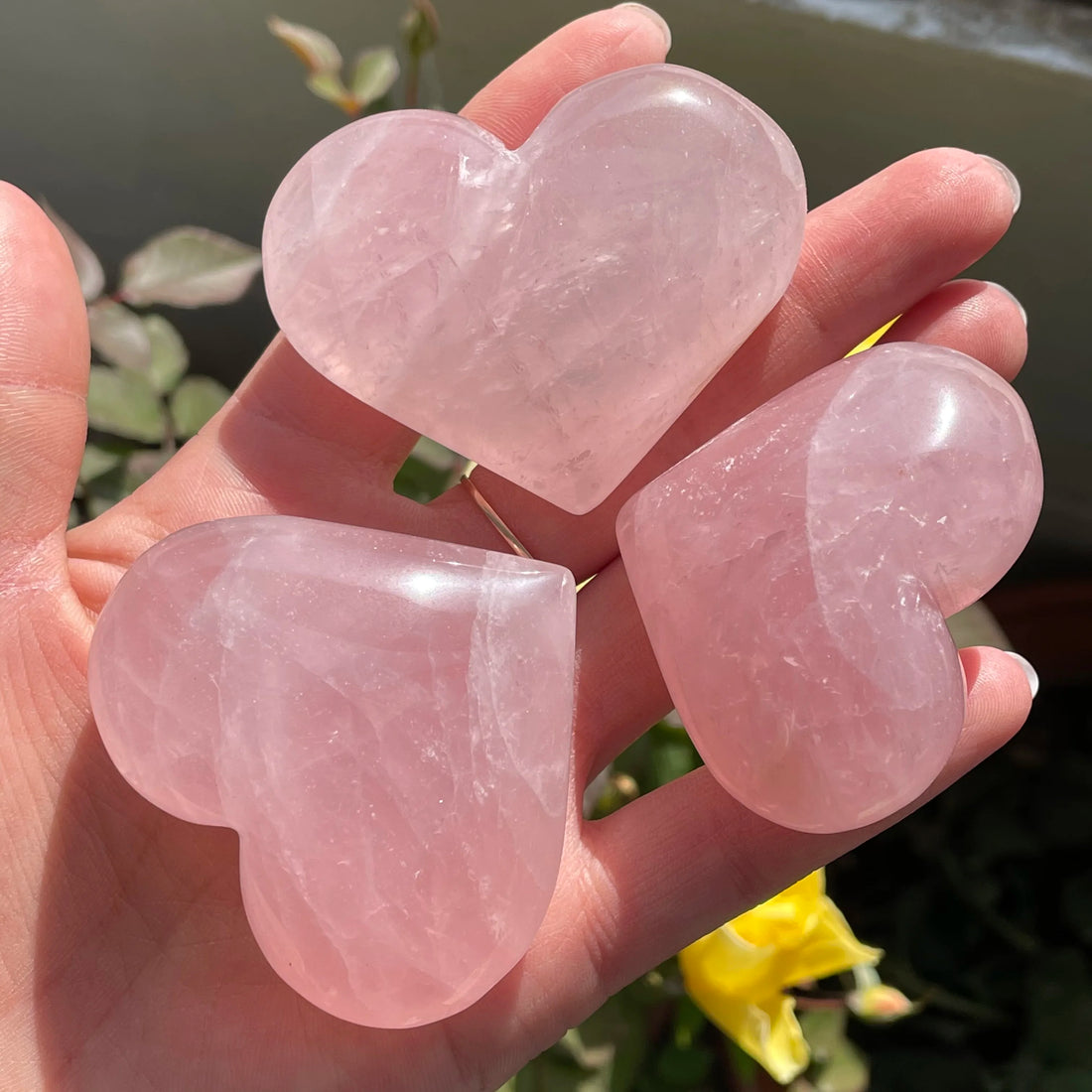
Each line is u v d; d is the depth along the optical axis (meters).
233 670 0.12
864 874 0.21
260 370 0.15
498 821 0.12
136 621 0.12
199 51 0.20
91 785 0.13
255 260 0.16
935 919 0.21
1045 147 0.19
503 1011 0.14
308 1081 0.13
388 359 0.14
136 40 0.20
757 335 0.15
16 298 0.13
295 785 0.12
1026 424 0.13
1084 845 0.21
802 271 0.15
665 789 0.14
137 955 0.13
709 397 0.15
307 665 0.12
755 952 0.15
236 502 0.15
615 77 0.14
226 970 0.14
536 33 0.19
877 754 0.12
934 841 0.21
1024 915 0.21
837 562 0.13
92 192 0.23
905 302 0.15
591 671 0.15
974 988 0.20
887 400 0.13
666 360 0.14
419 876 0.12
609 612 0.15
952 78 0.19
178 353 0.17
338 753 0.12
